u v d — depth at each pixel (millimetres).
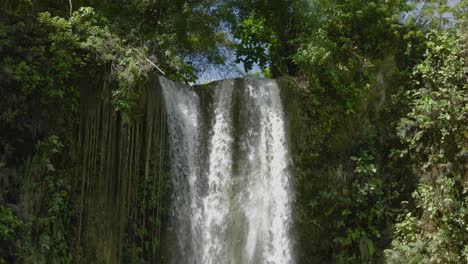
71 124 12516
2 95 11539
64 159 12344
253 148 14609
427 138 14273
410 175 14375
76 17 12781
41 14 12180
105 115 12766
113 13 15195
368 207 14367
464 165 13688
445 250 13203
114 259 12414
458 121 14000
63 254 11820
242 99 14961
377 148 14742
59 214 11930
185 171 14109
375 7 15469
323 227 14289
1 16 11945
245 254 13781
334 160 14672
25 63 11688
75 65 12711
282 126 14688
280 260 13930
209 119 14727
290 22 16656
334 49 15141
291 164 14445
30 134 11805
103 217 12453
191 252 13656
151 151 13430
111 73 12805
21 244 11070
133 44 13906
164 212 13656
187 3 15422
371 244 13922
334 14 15680
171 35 14805
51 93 12016
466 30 14750
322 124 14719
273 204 14234
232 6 16578
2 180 11141
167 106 14023
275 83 14992
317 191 14438
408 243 13664
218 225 13914
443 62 14711
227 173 14367
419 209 14008
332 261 14203
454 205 13375
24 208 11273
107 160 12648
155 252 13344
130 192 12891
